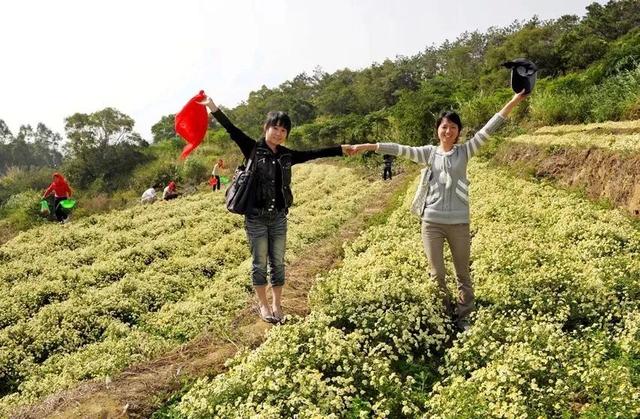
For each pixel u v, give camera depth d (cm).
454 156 667
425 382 600
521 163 2136
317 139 6334
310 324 664
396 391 549
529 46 6072
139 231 2177
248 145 655
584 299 701
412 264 930
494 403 478
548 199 1518
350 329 709
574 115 2520
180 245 1877
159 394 630
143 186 4725
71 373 967
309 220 2081
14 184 5844
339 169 4297
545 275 766
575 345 583
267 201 652
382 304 720
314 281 980
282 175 654
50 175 5797
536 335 593
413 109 4322
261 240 678
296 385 543
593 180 1578
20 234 2308
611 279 761
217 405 525
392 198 2041
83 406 615
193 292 1420
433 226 683
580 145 1769
